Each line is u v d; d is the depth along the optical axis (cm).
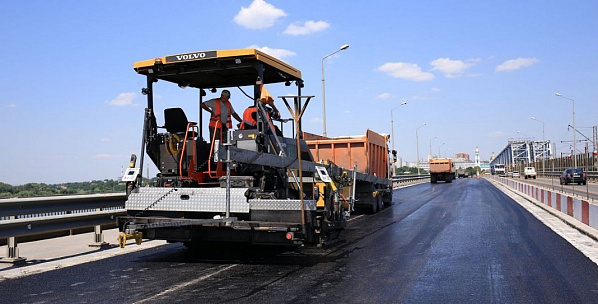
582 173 4453
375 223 1503
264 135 870
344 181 1271
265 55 871
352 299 607
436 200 2608
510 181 4128
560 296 617
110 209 1286
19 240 934
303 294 632
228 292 643
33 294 641
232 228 821
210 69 884
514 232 1229
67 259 894
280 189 933
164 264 843
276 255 927
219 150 753
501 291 643
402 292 641
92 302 601
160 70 889
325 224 882
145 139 884
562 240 1082
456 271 770
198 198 817
